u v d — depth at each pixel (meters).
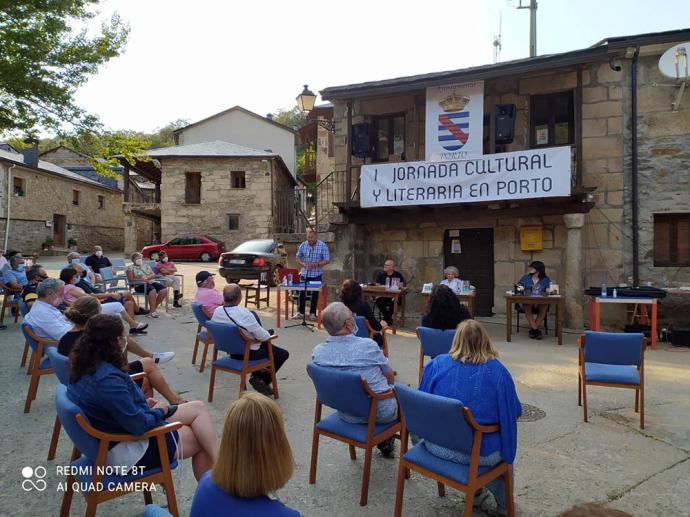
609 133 8.77
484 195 8.60
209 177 23.00
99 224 30.66
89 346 2.55
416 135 10.12
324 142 15.66
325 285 8.91
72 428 2.47
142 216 26.19
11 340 7.14
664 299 8.48
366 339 3.35
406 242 10.52
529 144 9.41
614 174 8.75
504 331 8.59
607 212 8.79
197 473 2.92
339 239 10.23
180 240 21.62
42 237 25.39
